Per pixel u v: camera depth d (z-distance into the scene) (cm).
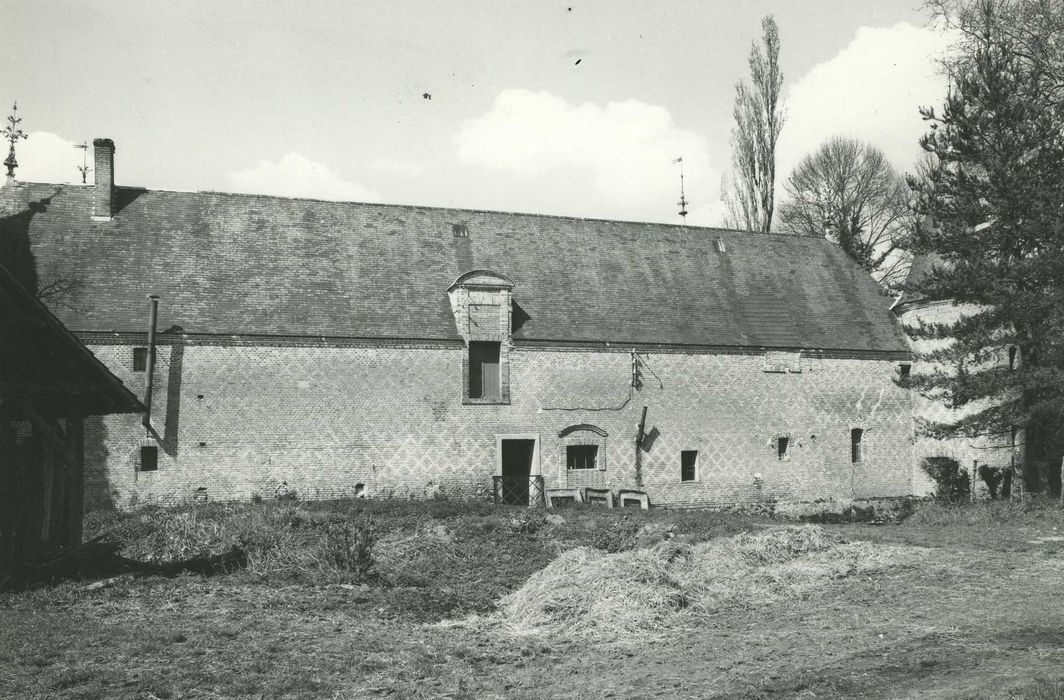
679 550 1594
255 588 1422
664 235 3375
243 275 2653
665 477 2905
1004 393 2797
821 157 5262
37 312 1362
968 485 3030
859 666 974
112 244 2603
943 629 1131
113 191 2714
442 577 1642
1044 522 2291
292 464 2503
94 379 1476
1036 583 1452
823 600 1353
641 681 945
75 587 1343
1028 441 3127
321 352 2562
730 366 3022
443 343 2680
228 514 2017
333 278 2741
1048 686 848
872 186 5156
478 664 1023
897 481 3225
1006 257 2506
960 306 3048
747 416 3027
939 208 2562
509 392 2739
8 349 1370
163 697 865
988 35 2773
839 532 2006
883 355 3241
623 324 2950
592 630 1183
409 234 2986
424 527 1983
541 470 2753
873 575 1534
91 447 2336
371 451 2580
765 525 2258
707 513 2597
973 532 2120
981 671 942
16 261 2472
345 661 1006
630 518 2295
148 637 1073
